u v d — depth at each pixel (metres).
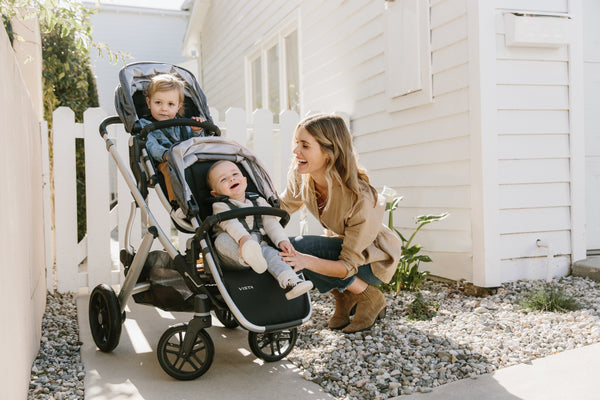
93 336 3.27
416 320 3.70
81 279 4.83
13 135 2.34
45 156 4.73
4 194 1.95
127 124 3.26
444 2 4.61
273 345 3.07
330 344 3.23
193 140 3.00
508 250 4.45
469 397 2.47
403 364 2.86
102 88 16.39
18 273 2.29
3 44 2.11
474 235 4.41
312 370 2.86
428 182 4.97
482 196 4.29
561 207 4.64
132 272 3.11
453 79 4.55
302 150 3.18
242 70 10.72
